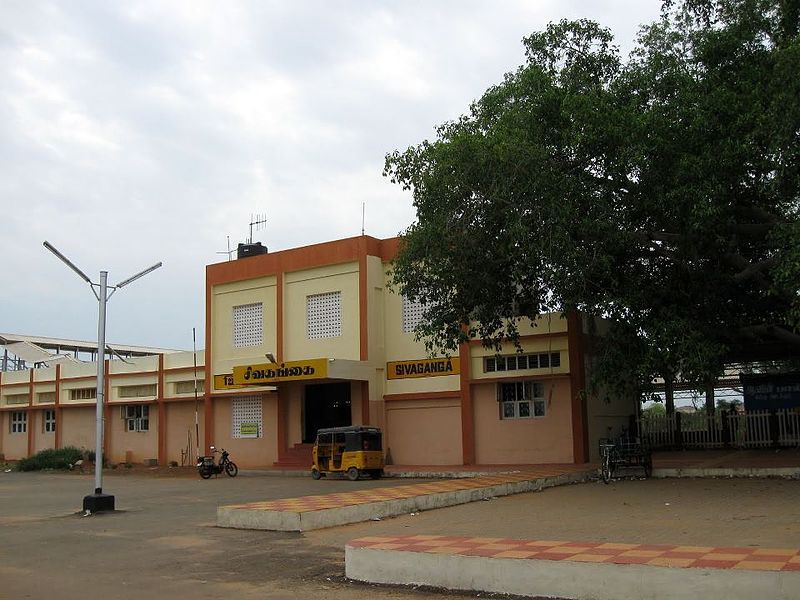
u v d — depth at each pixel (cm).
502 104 2042
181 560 1106
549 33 2061
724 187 1711
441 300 2211
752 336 2111
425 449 2847
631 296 1898
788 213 1842
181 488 2444
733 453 2384
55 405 4297
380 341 2988
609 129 1756
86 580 984
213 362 3412
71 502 2091
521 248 1825
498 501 1656
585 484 2000
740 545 968
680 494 1639
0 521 1653
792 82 1547
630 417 2741
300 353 3119
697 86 1786
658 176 1777
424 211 1962
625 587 755
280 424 3144
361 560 923
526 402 2644
